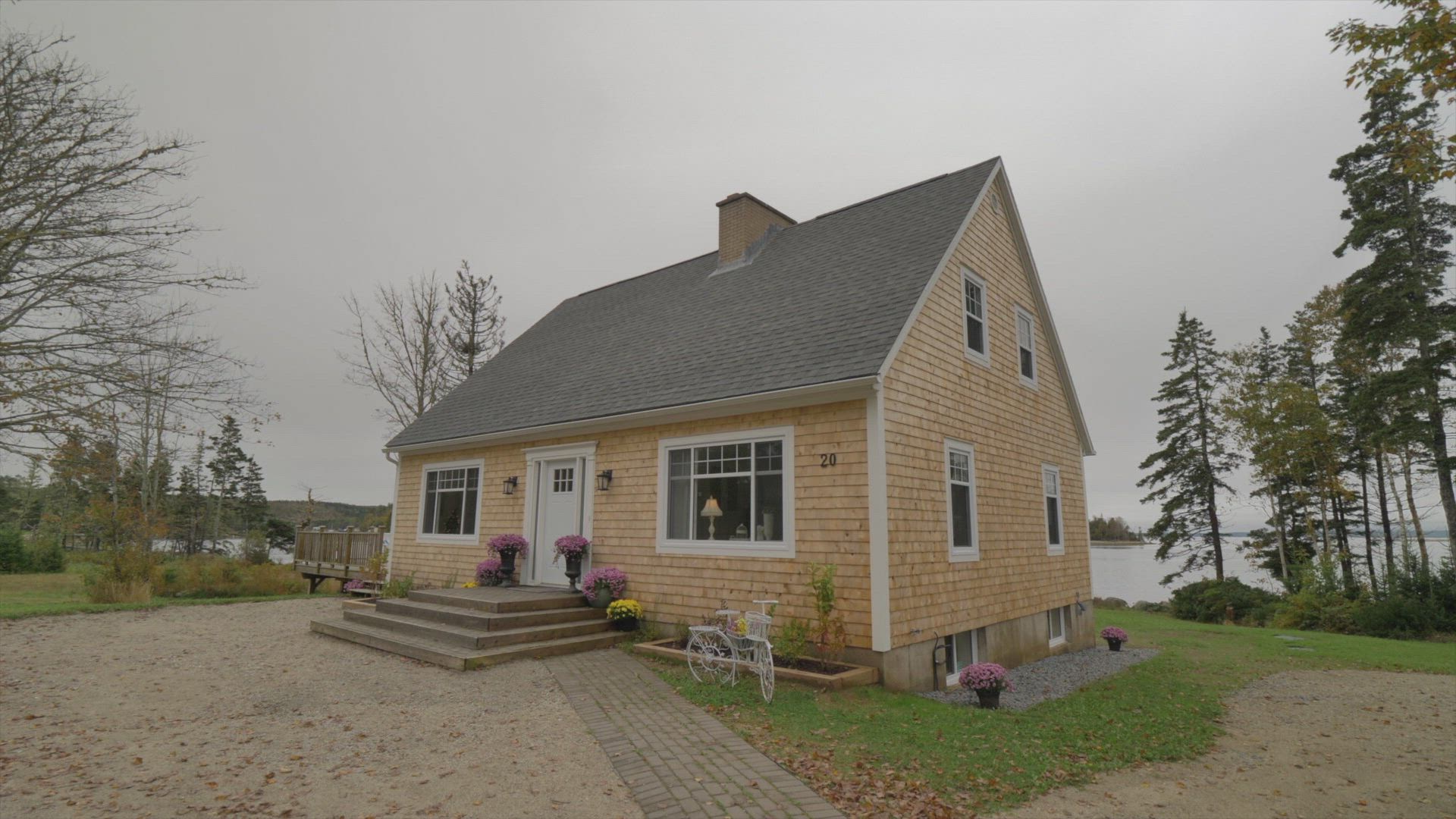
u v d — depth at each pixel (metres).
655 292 17.36
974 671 8.60
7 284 9.30
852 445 9.25
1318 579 21.70
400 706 7.51
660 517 11.40
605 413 12.05
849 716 7.24
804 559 9.53
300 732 6.58
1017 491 12.92
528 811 4.74
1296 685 10.84
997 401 12.59
